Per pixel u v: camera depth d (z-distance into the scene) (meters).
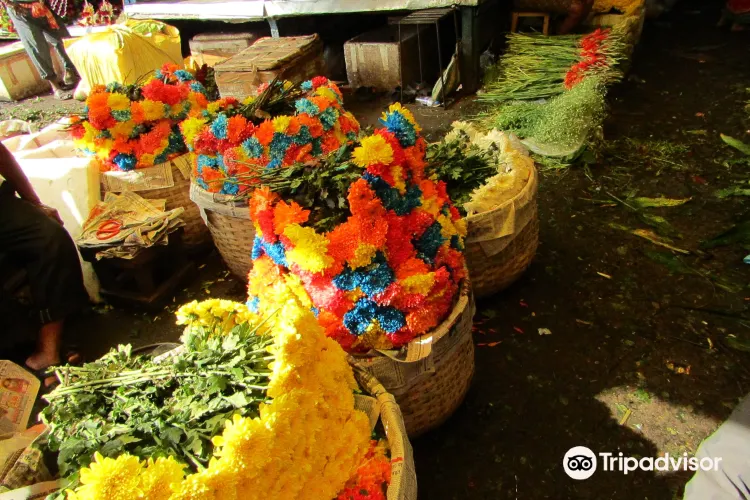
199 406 1.66
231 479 1.28
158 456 1.55
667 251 3.30
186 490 1.25
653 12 7.36
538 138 4.39
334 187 2.04
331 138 3.07
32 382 2.35
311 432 1.49
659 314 2.86
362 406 1.80
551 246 3.45
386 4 5.58
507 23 6.25
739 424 1.39
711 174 4.04
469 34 5.49
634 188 3.96
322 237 1.89
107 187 3.46
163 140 3.39
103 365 1.95
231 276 3.56
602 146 4.49
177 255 3.45
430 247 2.12
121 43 5.93
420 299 1.96
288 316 1.59
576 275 3.18
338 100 3.30
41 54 7.10
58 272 2.99
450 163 2.96
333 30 6.82
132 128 3.34
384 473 1.65
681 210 3.67
